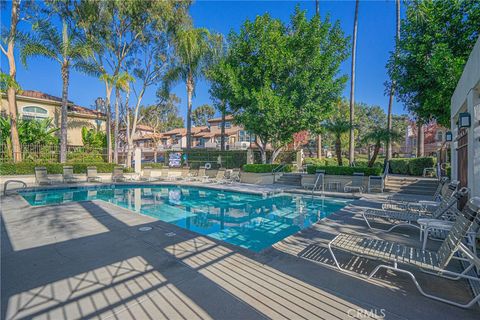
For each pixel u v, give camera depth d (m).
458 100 6.74
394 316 2.38
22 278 3.11
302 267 3.45
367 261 3.65
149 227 5.36
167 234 4.88
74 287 2.90
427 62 9.21
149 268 3.39
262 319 2.34
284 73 14.04
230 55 15.42
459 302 2.60
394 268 2.97
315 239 4.72
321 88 13.43
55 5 15.99
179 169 20.70
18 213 6.65
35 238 4.64
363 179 11.98
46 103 20.77
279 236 6.35
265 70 14.05
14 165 13.78
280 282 3.03
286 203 10.46
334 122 15.77
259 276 3.18
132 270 3.33
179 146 39.22
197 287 2.91
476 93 4.94
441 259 2.86
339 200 10.49
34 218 6.13
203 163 21.31
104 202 8.20
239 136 35.97
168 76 20.89
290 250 4.12
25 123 15.99
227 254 3.89
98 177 15.45
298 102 13.37
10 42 14.16
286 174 15.38
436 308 2.50
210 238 4.64
